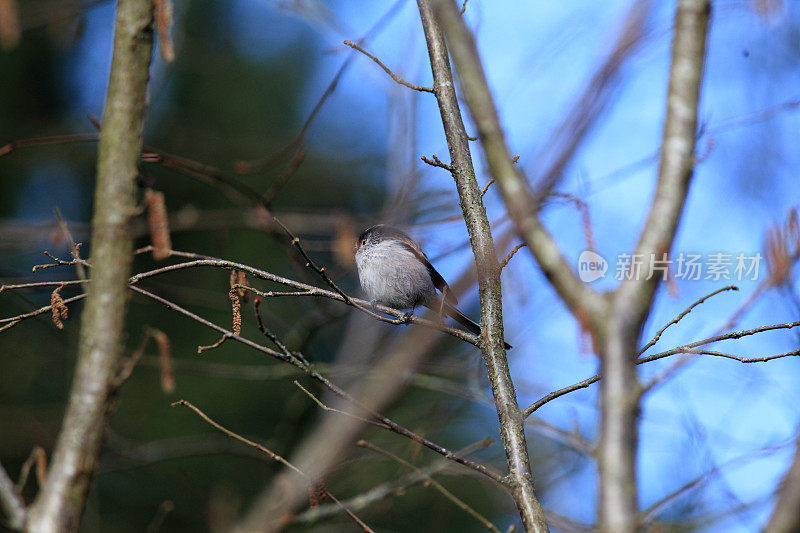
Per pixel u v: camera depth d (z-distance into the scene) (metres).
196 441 13.30
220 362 15.12
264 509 9.94
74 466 3.71
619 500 2.60
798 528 2.72
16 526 3.58
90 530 12.27
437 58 6.00
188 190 16.09
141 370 14.88
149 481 14.02
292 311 15.52
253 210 10.09
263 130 17.42
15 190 15.72
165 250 5.21
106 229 4.17
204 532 13.80
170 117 16.73
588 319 2.85
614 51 5.64
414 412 12.62
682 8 3.04
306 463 9.91
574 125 5.80
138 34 4.45
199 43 17.20
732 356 5.00
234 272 6.18
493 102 3.73
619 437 2.67
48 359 14.48
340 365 11.04
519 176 3.44
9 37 5.25
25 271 13.66
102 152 4.33
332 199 17.30
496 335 5.45
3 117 15.76
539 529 4.47
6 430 13.30
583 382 5.02
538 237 3.13
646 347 5.20
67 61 16.23
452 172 5.82
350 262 10.74
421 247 10.75
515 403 5.18
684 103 2.93
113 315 4.02
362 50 5.90
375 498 8.62
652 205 2.86
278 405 15.12
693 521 7.69
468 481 12.96
